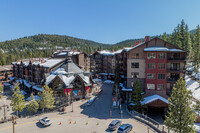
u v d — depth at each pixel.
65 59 68.44
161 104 40.22
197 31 90.62
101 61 97.62
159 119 39.47
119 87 62.72
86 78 58.47
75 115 39.03
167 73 46.34
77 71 59.06
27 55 197.75
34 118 37.09
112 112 40.91
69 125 32.91
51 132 29.73
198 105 36.47
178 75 46.09
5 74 107.50
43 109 42.25
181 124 25.27
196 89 60.59
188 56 88.38
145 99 42.88
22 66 92.69
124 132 27.55
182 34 83.69
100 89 67.69
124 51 59.38
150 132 29.22
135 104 38.66
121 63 73.69
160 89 45.09
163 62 44.09
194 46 86.81
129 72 48.53
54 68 64.81
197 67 78.62
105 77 94.62
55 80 52.06
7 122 34.66
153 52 44.53
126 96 48.59
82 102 50.62
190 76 76.12
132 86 48.75
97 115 38.75
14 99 38.72
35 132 29.72
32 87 71.12
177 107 26.44
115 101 47.19
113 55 91.56
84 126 32.31
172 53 45.78
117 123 31.17
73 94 53.12
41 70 70.81
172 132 30.84
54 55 110.88
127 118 36.47
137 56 47.66
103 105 47.00
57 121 35.22
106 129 30.77
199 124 35.88
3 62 158.75
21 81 84.25
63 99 51.22
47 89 41.91
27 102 53.25
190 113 25.34
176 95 26.44
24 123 34.12
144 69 47.41
